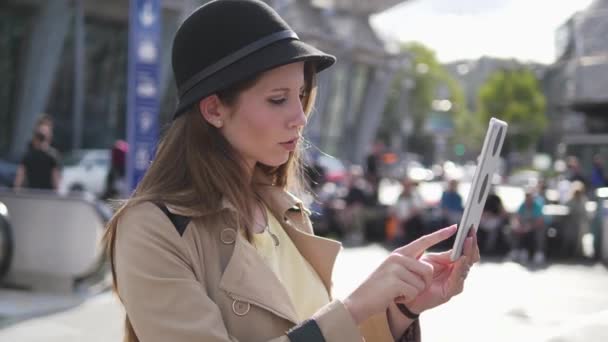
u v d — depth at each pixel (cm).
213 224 145
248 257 143
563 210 1356
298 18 3853
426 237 151
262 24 145
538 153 6231
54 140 2722
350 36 4353
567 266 1219
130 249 138
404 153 5712
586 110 1323
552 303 840
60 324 654
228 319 139
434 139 7562
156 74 988
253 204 157
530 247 1285
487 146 145
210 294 140
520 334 676
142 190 148
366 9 4331
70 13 2636
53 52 2617
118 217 144
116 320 671
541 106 5716
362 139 4884
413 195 1432
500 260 1282
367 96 4844
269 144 149
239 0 147
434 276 163
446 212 1399
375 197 1614
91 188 2022
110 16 2772
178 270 136
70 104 2755
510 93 5800
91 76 2812
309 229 174
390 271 141
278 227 165
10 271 832
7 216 788
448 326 705
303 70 160
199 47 145
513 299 862
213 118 149
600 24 1045
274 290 142
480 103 6125
